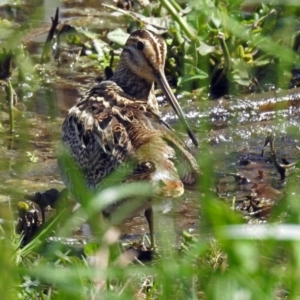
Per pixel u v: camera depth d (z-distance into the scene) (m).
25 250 8.66
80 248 9.56
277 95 14.02
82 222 10.05
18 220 9.96
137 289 8.28
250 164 12.33
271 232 7.09
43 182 11.50
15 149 12.40
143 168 9.04
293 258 7.10
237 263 6.70
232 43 14.40
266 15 14.59
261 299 6.54
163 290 6.89
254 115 13.84
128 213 9.49
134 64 11.56
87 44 15.68
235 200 11.13
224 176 11.90
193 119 13.60
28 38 15.84
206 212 6.92
